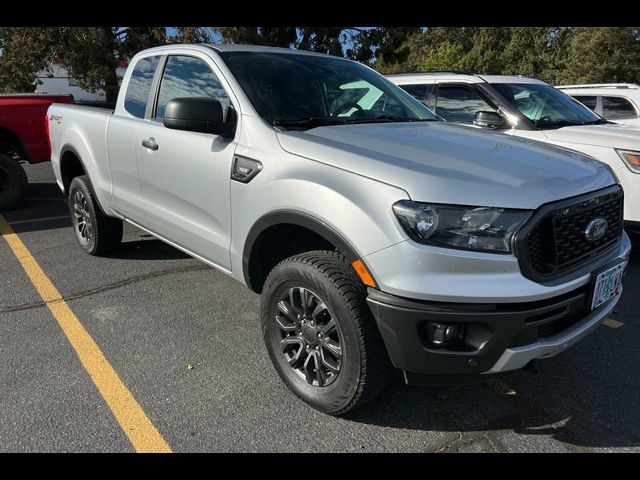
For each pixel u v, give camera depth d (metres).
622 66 30.66
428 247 2.13
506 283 2.13
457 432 2.58
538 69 38.75
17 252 5.23
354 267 2.30
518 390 2.93
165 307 3.96
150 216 3.80
